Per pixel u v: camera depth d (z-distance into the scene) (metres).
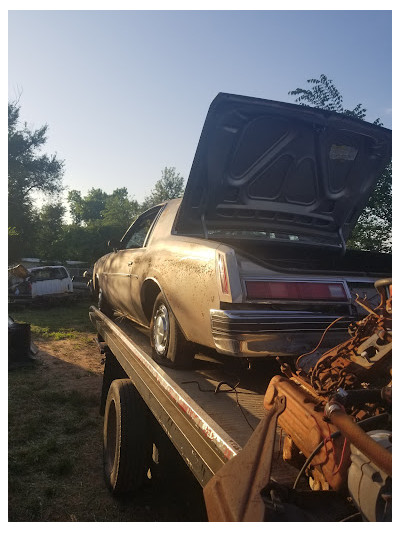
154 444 3.67
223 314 2.67
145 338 4.93
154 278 3.86
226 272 2.76
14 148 35.00
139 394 3.75
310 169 3.54
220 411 2.55
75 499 3.79
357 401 1.62
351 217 4.12
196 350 3.55
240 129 3.04
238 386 3.09
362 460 1.41
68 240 45.38
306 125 3.21
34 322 14.62
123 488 3.67
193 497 3.04
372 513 1.31
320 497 1.58
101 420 5.63
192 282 3.08
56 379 7.56
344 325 2.79
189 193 3.24
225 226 3.60
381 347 1.77
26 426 5.32
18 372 7.99
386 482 1.30
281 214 3.72
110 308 6.67
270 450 1.62
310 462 1.67
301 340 2.71
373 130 3.36
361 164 3.68
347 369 1.83
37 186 37.41
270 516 1.39
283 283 2.79
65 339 11.50
